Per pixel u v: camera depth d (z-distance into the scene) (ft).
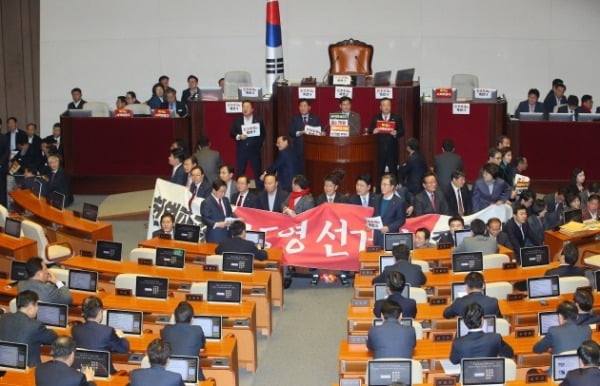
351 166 53.26
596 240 45.21
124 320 33.14
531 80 72.02
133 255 41.63
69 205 60.29
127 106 64.23
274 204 46.65
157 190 48.80
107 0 72.95
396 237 42.27
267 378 36.45
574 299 32.22
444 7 71.46
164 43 73.15
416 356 30.50
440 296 37.19
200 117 60.70
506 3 71.31
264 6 72.43
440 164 52.19
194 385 29.07
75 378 26.89
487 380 28.12
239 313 35.81
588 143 59.36
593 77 71.87
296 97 59.21
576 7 71.05
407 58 72.13
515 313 34.55
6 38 73.82
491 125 59.41
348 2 71.82
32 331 31.32
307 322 42.22
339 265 45.55
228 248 41.24
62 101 74.02
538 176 60.08
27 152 62.69
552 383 28.17
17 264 38.70
